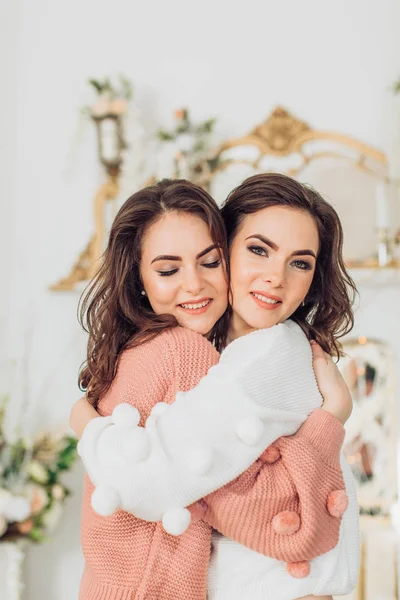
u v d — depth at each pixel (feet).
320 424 3.59
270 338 3.66
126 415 3.44
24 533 9.31
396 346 9.86
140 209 3.93
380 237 9.52
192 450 3.30
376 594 9.34
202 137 10.12
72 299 10.66
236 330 4.15
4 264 10.71
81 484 10.51
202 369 3.70
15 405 10.53
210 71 10.64
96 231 10.34
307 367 3.75
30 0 11.07
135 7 10.89
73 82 10.92
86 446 3.48
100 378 3.97
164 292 3.88
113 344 3.99
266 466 3.50
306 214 3.89
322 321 4.33
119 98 10.40
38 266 10.78
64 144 10.87
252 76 10.54
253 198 3.89
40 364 10.66
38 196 10.87
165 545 3.52
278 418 3.49
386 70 10.30
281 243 3.81
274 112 10.17
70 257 10.72
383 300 9.91
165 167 10.02
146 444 3.33
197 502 3.50
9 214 10.80
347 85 10.35
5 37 10.85
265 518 3.42
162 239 3.85
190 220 3.85
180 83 10.69
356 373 9.75
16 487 9.32
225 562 3.65
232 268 3.93
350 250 9.86
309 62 10.45
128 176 10.09
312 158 10.08
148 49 10.80
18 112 10.94
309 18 10.52
